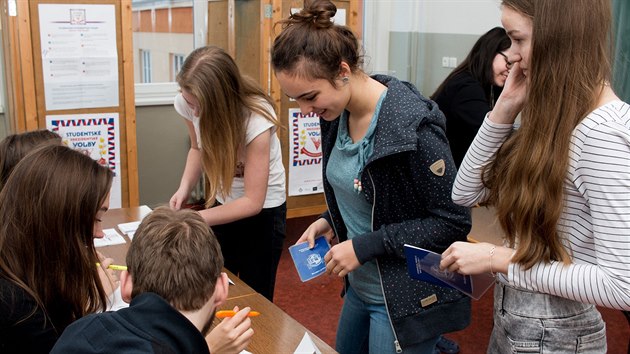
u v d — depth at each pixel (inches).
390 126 56.3
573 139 42.6
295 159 158.2
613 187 40.4
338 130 63.2
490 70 110.3
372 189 58.7
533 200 44.4
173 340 38.8
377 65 216.2
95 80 130.3
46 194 50.4
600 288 41.9
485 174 53.0
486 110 108.4
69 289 52.5
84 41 127.6
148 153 174.9
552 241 44.8
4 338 50.9
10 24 122.0
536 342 49.9
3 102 147.9
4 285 50.1
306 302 135.8
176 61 177.9
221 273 44.9
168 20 172.2
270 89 150.1
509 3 45.6
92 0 126.6
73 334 39.5
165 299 41.7
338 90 56.4
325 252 68.9
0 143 66.8
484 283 51.8
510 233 49.0
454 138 113.5
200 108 76.9
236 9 154.9
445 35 202.2
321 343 60.1
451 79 114.6
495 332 54.3
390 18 213.9
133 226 91.6
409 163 56.6
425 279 56.0
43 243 50.8
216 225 83.1
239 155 81.1
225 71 75.6
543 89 43.2
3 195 51.6
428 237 57.9
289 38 55.0
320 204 165.6
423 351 63.1
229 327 48.1
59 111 128.2
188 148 180.7
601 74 42.6
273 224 87.4
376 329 64.4
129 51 132.7
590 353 50.5
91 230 53.1
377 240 58.6
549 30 42.1
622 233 40.5
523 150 45.1
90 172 52.6
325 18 55.2
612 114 41.4
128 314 39.2
